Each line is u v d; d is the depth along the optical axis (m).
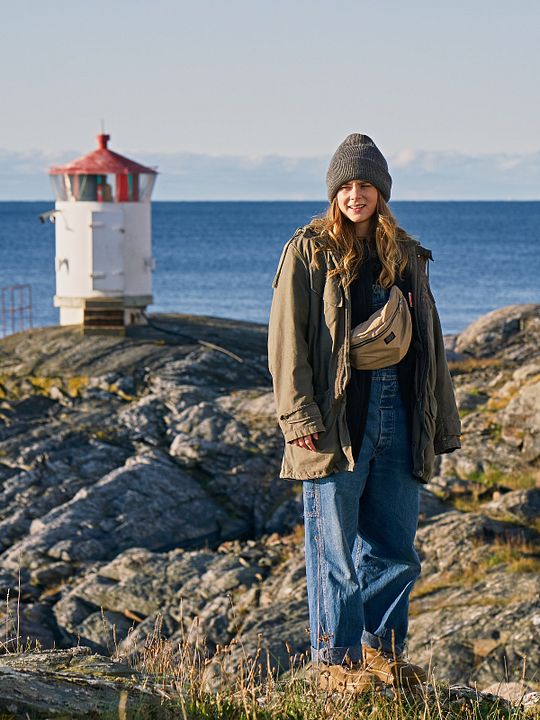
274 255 184.50
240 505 23.00
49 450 24.88
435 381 6.17
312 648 6.27
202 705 5.54
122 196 34.34
